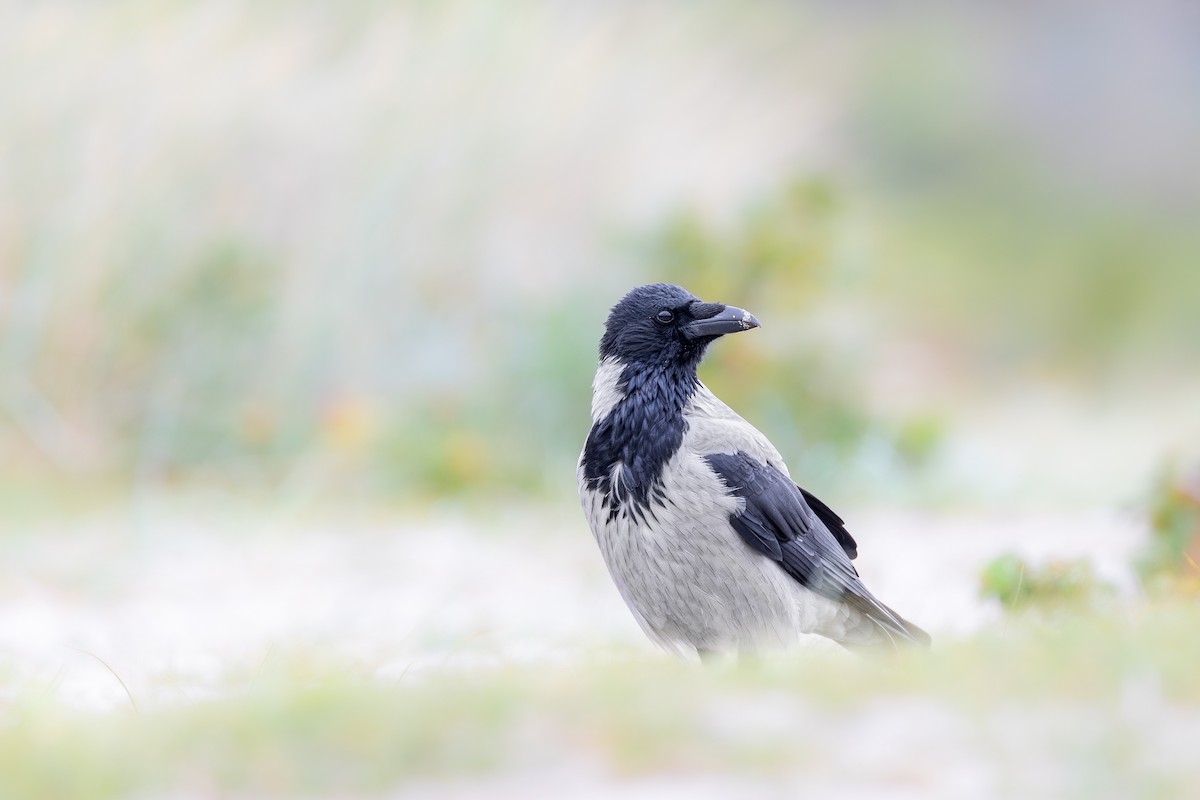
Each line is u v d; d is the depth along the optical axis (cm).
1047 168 3378
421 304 1638
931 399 2086
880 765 494
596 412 787
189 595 1123
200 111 1588
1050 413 2162
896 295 2528
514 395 1580
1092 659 577
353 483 1492
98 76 1561
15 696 823
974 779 481
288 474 1503
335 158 1641
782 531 752
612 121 1761
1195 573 852
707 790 480
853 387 1634
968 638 652
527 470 1525
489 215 1691
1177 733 512
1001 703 544
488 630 908
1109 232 2786
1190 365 2408
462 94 1691
